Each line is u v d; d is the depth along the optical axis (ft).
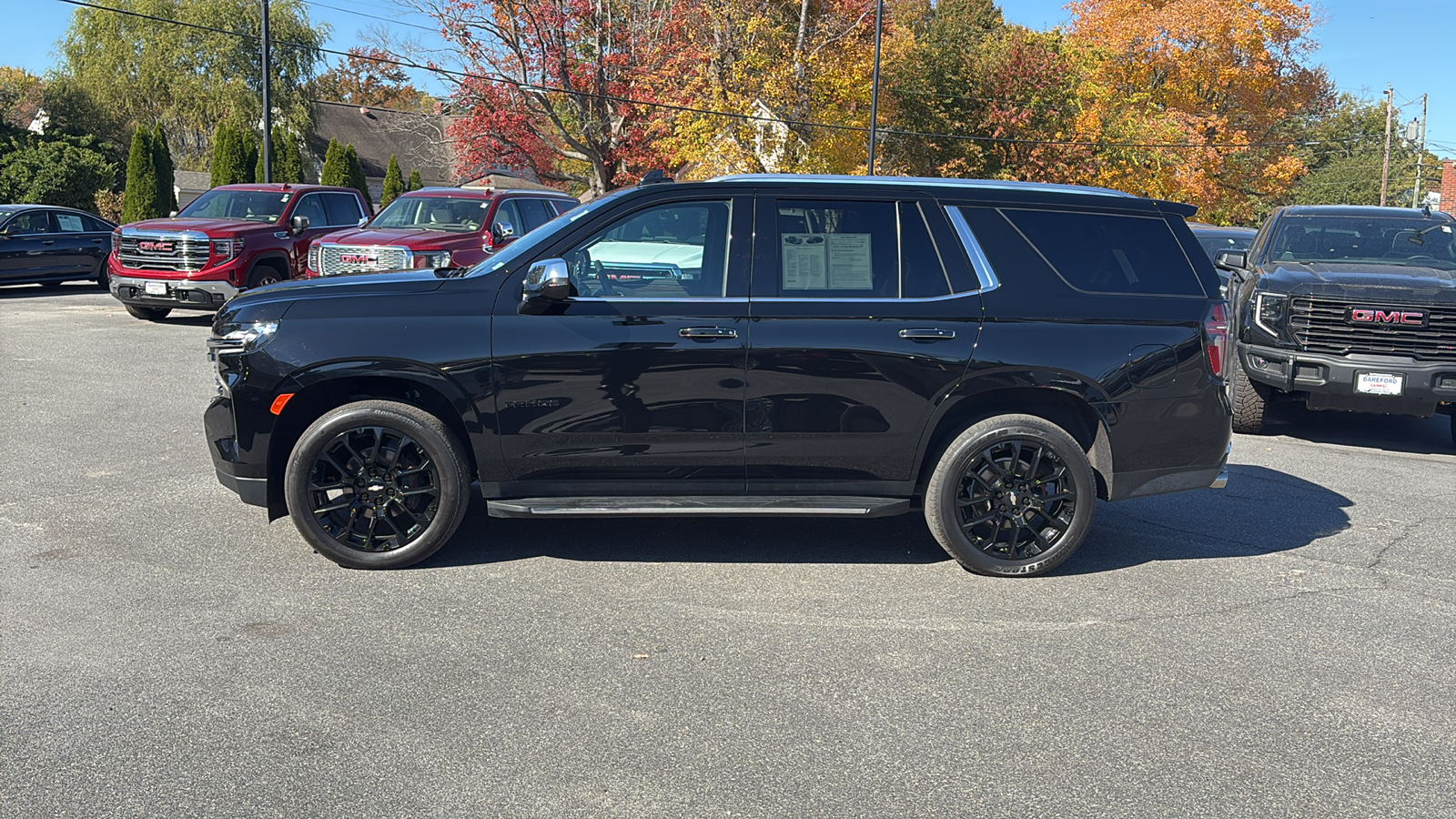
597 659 13.57
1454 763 11.39
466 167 139.33
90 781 10.43
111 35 151.43
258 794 10.27
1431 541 19.84
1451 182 198.08
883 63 123.65
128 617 14.60
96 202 131.85
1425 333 28.17
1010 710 12.40
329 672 13.01
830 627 14.85
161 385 33.12
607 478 16.93
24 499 20.26
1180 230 17.69
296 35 152.87
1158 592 16.63
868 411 16.75
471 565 17.12
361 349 16.17
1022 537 17.54
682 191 16.83
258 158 120.37
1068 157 127.85
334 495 19.61
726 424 16.67
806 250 16.83
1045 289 17.03
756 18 105.09
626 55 124.26
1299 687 13.20
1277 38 142.92
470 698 12.39
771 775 10.80
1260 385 30.94
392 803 10.17
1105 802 10.44
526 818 9.94
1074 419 17.81
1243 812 10.31
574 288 16.57
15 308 55.77
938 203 17.12
